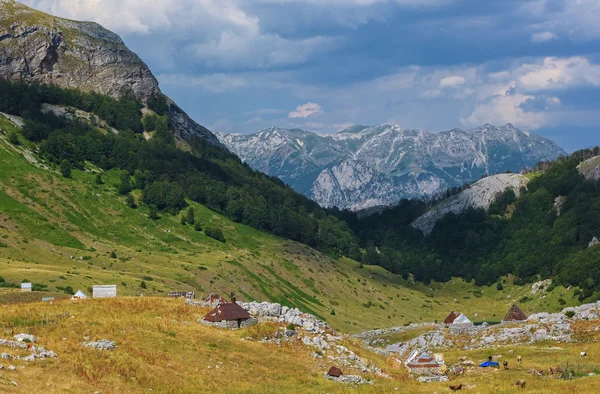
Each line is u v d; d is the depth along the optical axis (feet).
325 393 254.06
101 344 262.26
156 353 269.64
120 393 221.66
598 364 314.14
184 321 326.65
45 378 217.36
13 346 239.71
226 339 307.99
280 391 250.78
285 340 325.42
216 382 253.44
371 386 271.69
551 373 298.76
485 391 260.83
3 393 192.44
